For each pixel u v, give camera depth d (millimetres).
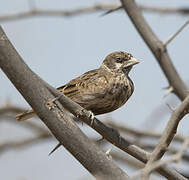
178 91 11305
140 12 11336
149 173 5926
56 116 7543
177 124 7422
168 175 7848
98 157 7637
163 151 7402
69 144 7641
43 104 7488
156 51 11258
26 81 7359
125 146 8242
